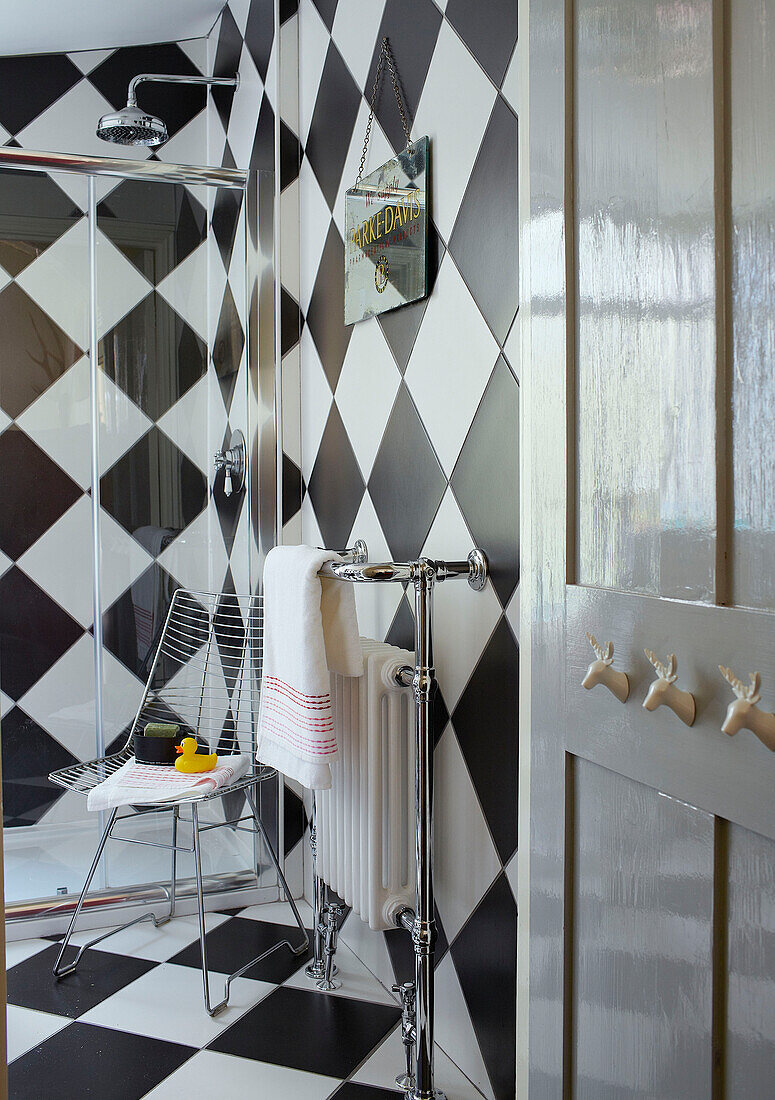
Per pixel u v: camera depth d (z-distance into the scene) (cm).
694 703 84
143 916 227
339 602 164
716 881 82
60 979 202
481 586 154
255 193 242
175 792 195
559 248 105
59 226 230
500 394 148
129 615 241
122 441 238
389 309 186
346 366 213
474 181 154
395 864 167
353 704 172
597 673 93
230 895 242
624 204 93
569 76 102
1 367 229
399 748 167
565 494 105
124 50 301
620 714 96
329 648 165
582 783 105
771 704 74
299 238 244
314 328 234
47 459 234
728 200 79
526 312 115
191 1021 184
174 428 241
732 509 80
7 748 233
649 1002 92
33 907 225
